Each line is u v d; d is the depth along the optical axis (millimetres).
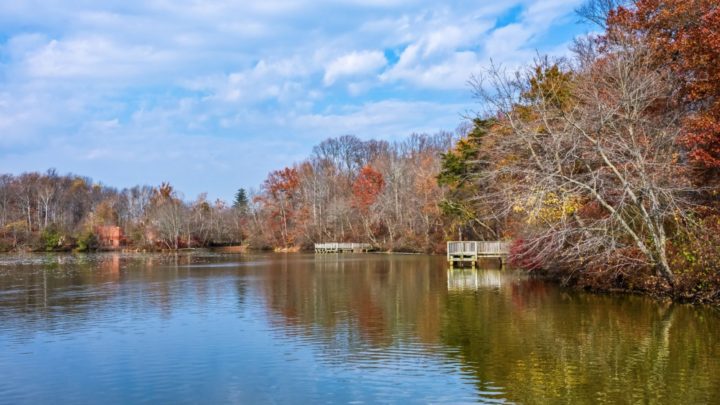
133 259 61938
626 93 20609
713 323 16688
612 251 21812
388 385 11570
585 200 23328
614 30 26922
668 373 11914
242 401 10773
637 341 14742
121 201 124625
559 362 12969
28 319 19469
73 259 62219
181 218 98062
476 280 31094
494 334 16031
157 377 12367
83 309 21672
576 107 21469
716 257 18312
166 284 31219
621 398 10461
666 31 24016
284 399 10836
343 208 83812
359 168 108188
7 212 99750
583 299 22250
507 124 26375
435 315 19359
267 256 67938
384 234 80812
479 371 12414
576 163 23891
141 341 15789
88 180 142500
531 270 32250
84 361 13703
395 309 20875
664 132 20250
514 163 23328
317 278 34281
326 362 13367
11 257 67875
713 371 11984
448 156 45562
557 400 10438
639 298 21938
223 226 107500
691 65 21500
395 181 74812
